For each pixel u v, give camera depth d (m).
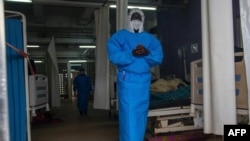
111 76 4.99
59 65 14.88
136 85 2.55
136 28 2.80
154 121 3.21
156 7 5.61
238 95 2.13
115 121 5.50
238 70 2.13
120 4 3.93
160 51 2.74
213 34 2.08
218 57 2.06
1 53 1.04
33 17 8.76
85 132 4.39
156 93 3.46
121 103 2.60
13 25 2.38
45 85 4.07
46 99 4.11
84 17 8.18
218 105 2.07
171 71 6.10
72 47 12.93
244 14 1.87
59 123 5.51
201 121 2.84
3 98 1.04
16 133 2.34
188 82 4.18
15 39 2.39
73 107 9.32
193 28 5.20
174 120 3.22
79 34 10.87
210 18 2.11
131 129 2.54
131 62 2.54
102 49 5.11
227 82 2.02
